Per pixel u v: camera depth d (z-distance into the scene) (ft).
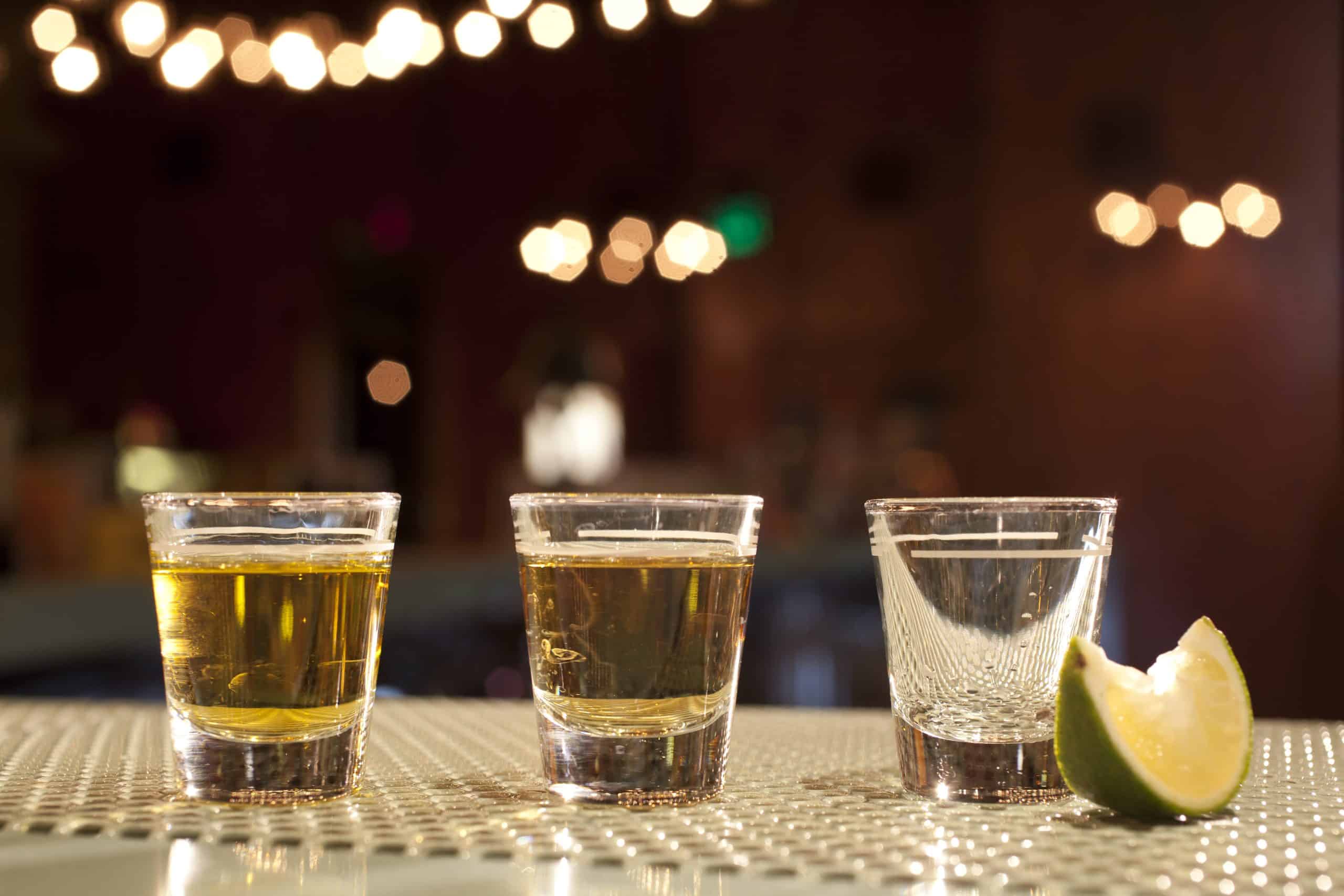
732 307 32.32
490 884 1.42
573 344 32.24
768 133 31.63
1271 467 25.91
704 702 1.93
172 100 25.20
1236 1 26.23
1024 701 1.94
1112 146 27.71
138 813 1.80
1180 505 26.78
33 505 9.20
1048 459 28.30
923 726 1.97
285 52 11.41
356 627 1.98
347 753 1.95
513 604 10.01
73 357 24.39
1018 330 28.78
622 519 1.92
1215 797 1.75
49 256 24.20
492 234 30.86
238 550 1.91
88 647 6.54
